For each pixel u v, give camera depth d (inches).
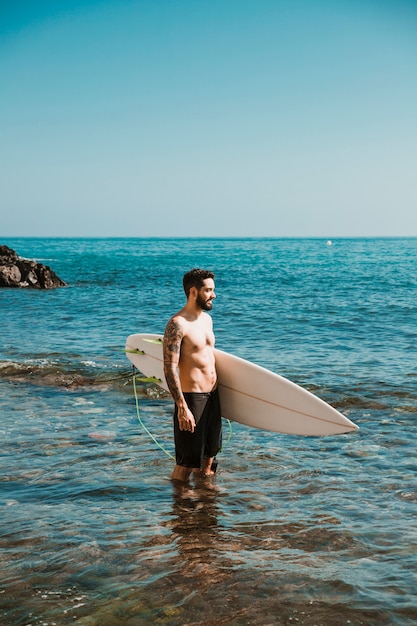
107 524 175.0
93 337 565.6
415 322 667.4
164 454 241.1
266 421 223.5
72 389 355.9
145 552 156.4
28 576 144.3
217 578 142.2
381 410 303.6
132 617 126.1
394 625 121.9
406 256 3245.6
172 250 4682.6
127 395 342.0
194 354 206.1
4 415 299.1
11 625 123.4
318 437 263.3
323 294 1056.8
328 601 131.3
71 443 254.7
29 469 223.3
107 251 4434.1
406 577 141.3
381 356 455.2
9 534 168.2
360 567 146.8
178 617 126.0
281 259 2886.3
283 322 672.4
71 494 199.5
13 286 1234.6
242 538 164.7
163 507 188.2
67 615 127.0
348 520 175.9
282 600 132.0
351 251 4288.9
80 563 150.6
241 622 123.7
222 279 1477.6
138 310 814.5
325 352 476.4
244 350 487.8
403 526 170.7
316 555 153.7
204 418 207.2
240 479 213.5
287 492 200.2
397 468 221.1
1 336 571.2
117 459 235.0
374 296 1009.5
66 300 965.2
